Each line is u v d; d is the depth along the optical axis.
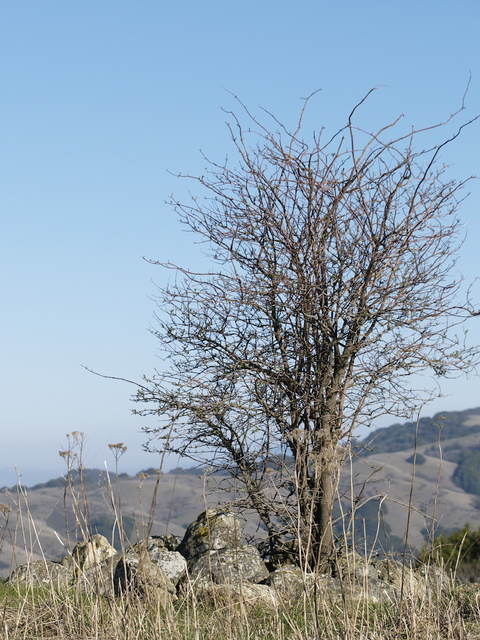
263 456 10.02
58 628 6.30
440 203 9.58
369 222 9.49
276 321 10.14
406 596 6.34
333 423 9.69
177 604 7.58
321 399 9.77
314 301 9.74
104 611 6.60
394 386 9.88
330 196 9.55
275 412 9.88
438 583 6.46
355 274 9.75
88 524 6.04
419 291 9.73
